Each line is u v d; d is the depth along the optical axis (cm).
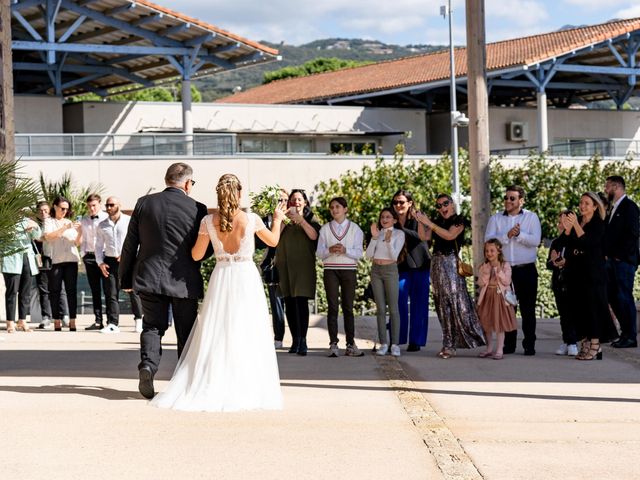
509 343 1192
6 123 1644
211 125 4466
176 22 3625
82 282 1784
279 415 793
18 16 3381
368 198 2862
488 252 1141
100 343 1318
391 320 1166
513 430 742
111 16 3612
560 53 4138
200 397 813
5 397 870
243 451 672
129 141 3334
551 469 629
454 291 1140
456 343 1147
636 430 743
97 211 1503
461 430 743
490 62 4412
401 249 1180
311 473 620
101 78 4688
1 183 1188
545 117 4200
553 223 3041
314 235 1166
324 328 1469
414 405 839
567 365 1084
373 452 671
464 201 2989
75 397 871
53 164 3206
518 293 1174
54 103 4100
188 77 3741
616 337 1142
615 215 1232
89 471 622
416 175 2978
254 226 843
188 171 877
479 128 1341
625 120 5006
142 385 835
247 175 3456
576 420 780
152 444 691
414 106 5125
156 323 855
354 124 4756
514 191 1178
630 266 1233
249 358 823
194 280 856
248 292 833
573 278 1129
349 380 980
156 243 849
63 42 3659
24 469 626
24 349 1247
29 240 1477
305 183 3528
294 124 4647
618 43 4381
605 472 623
